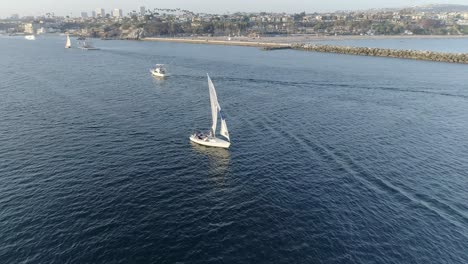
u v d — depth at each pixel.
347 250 45.12
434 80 152.25
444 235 48.09
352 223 50.34
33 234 47.34
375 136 84.25
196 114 102.25
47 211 52.38
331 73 170.12
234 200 56.09
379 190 59.09
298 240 46.91
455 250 45.44
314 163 69.06
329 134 85.31
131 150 74.94
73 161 68.94
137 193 57.78
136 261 43.16
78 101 114.06
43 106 107.19
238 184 61.12
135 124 92.00
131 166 67.31
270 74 167.75
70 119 94.94
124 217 51.38
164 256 44.03
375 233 48.31
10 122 91.62
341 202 55.41
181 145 78.31
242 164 68.81
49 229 48.41
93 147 76.00
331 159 70.94
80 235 47.34
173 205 54.56
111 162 68.88
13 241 45.97
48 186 59.34
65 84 141.12
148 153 73.56
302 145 78.25
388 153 74.31
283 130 88.06
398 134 85.94
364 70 179.25
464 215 52.50
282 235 47.88
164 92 130.50
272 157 72.00
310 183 61.25
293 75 165.12
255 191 58.81
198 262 43.09
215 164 68.81
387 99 120.69
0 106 106.38
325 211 53.09
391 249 45.41
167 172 65.25
